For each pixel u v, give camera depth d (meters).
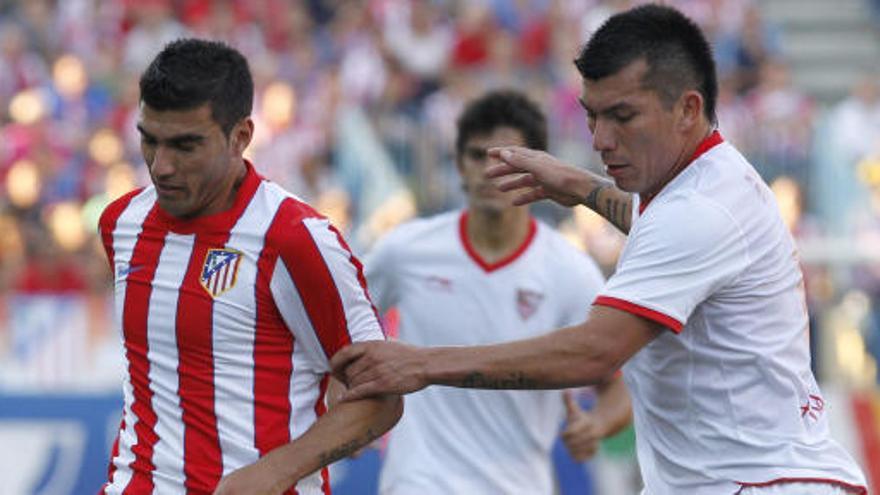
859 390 30.20
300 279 13.61
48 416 28.86
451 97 44.00
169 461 13.82
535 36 50.47
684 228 13.27
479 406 19.16
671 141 13.46
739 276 13.45
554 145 43.38
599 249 35.28
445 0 52.91
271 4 52.56
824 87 57.34
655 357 14.02
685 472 14.05
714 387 13.75
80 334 30.59
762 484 13.62
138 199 14.21
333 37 51.47
